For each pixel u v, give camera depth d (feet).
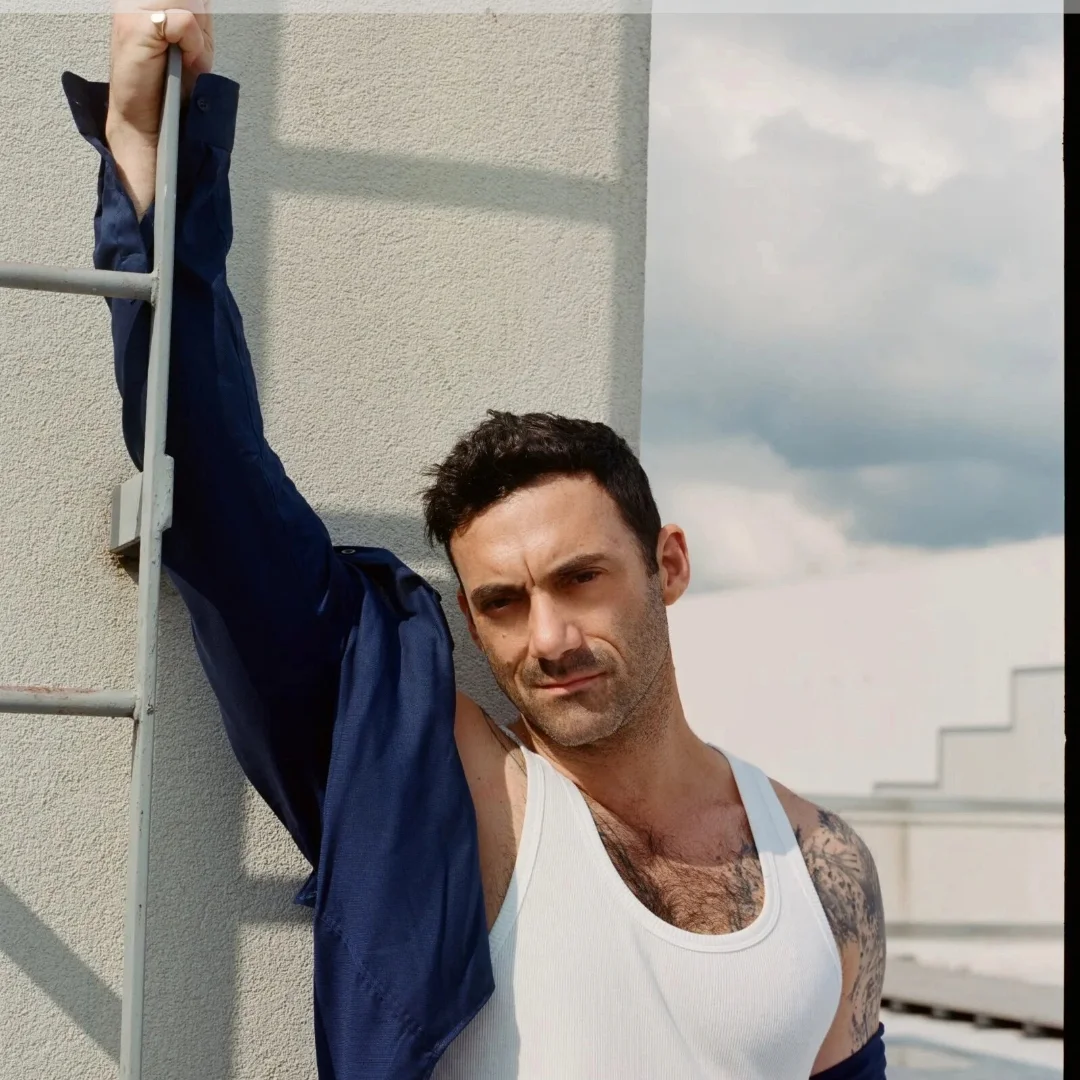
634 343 6.94
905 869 48.67
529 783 5.70
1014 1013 34.58
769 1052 5.46
